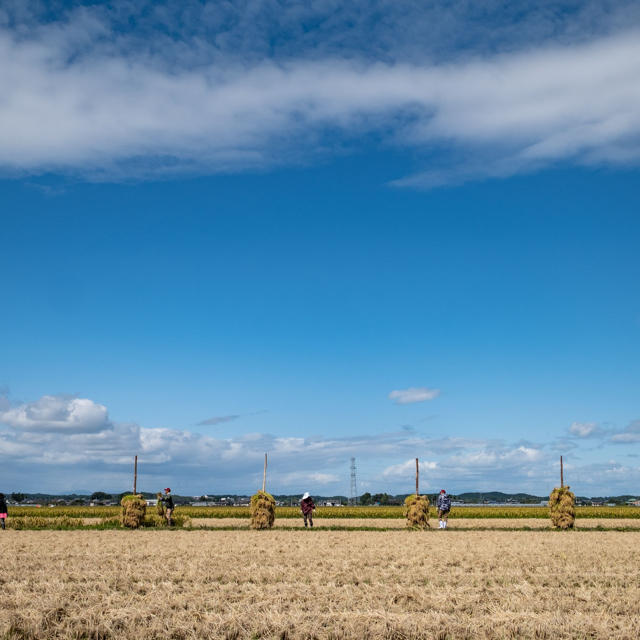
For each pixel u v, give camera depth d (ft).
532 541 105.91
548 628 45.62
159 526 142.31
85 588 59.11
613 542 104.68
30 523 142.41
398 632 45.29
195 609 51.39
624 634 44.50
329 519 188.03
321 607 52.54
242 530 133.28
